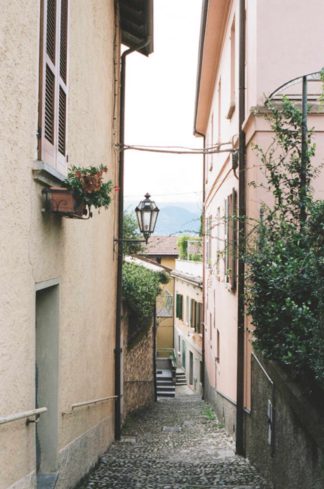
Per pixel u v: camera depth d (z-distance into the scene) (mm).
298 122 7359
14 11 4266
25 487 4734
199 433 12977
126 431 12961
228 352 12984
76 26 6953
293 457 5891
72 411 6984
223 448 10859
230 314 12539
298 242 6336
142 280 14352
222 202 14516
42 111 4992
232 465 8953
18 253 4535
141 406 16766
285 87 8391
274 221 7574
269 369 7301
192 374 26562
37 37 4879
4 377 4227
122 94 11984
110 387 10992
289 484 6059
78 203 5539
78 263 7254
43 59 4988
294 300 5922
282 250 6426
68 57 6211
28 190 4773
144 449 10617
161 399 22047
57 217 5871
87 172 5648
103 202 5957
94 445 8742
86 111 7742
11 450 4406
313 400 5109
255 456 8703
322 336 4637
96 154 8711
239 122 10180
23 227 4664
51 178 5309
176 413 16844
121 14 11828
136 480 7629
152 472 8234
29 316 4859
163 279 18203
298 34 9188
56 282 5938
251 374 9305
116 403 11703
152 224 11523
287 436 6211
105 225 9953
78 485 7250
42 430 6148
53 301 6137
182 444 11344
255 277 6816
